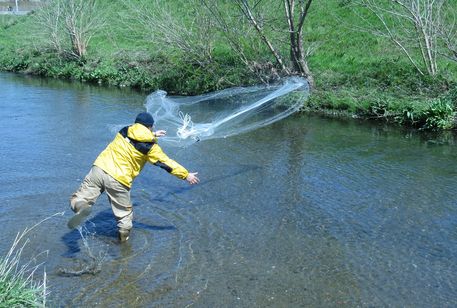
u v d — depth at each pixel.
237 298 4.86
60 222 6.45
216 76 16.06
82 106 14.66
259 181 8.14
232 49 16.44
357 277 5.27
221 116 12.90
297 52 14.54
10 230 6.20
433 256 5.74
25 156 9.35
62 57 23.73
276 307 4.73
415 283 5.18
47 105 14.85
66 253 5.67
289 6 14.32
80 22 23.33
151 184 7.90
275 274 5.30
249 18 14.69
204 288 5.02
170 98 15.88
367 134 11.27
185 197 7.39
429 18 13.62
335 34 17.50
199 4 17.67
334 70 15.26
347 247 5.93
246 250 5.81
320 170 8.72
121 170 5.65
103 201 7.14
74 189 7.61
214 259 5.59
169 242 5.96
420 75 13.36
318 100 13.62
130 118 12.84
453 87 12.41
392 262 5.59
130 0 23.89
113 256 5.61
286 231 6.32
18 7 40.69
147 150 5.62
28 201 7.11
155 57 19.36
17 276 4.75
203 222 6.54
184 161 9.20
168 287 5.03
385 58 15.02
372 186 7.93
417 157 9.50
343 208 7.07
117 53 21.23
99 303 4.74
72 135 11.02
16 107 14.50
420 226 6.51
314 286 5.09
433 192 7.67
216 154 9.66
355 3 16.70
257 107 13.77
